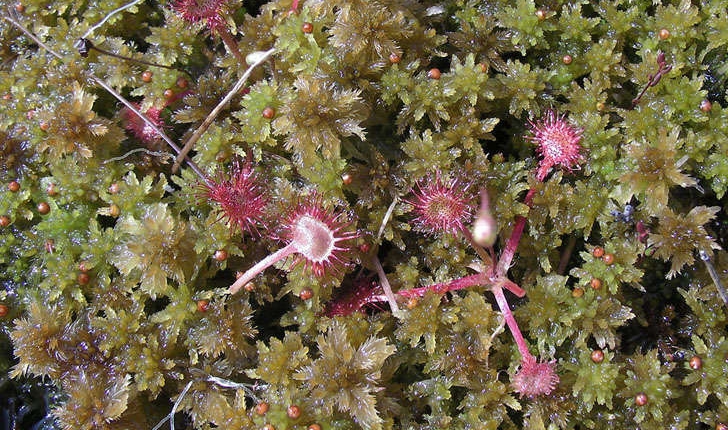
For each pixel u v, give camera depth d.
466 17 0.20
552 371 0.19
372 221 0.20
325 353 0.19
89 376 0.19
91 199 0.20
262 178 0.20
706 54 0.20
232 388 0.19
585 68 0.20
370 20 0.20
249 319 0.20
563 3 0.20
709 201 0.20
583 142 0.20
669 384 0.19
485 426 0.19
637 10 0.20
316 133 0.19
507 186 0.20
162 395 0.20
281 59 0.20
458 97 0.20
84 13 0.21
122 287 0.20
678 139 0.20
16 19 0.21
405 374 0.20
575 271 0.20
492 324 0.19
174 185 0.21
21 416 0.21
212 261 0.20
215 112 0.20
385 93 0.20
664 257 0.19
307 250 0.19
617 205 0.20
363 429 0.19
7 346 0.20
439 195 0.19
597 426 0.19
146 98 0.20
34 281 0.20
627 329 0.20
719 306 0.20
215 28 0.20
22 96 0.20
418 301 0.19
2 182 0.20
